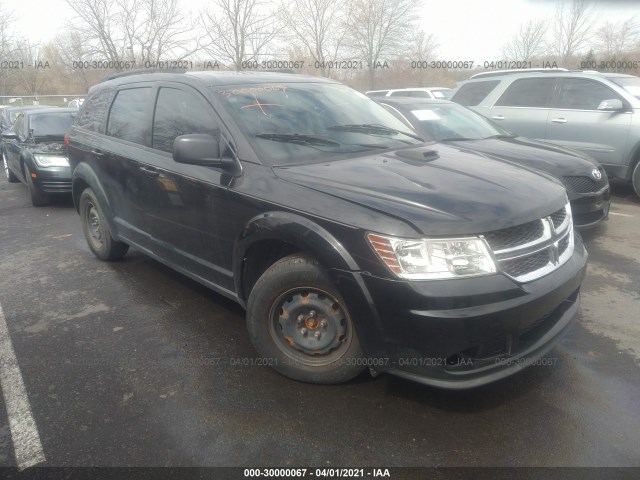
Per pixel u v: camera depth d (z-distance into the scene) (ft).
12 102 75.51
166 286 15.12
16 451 8.50
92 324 12.85
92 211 17.13
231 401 9.55
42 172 25.61
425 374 8.19
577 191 17.11
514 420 8.83
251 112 11.27
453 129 20.15
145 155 13.16
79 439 8.72
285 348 9.93
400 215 8.15
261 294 9.74
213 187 10.71
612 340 11.45
